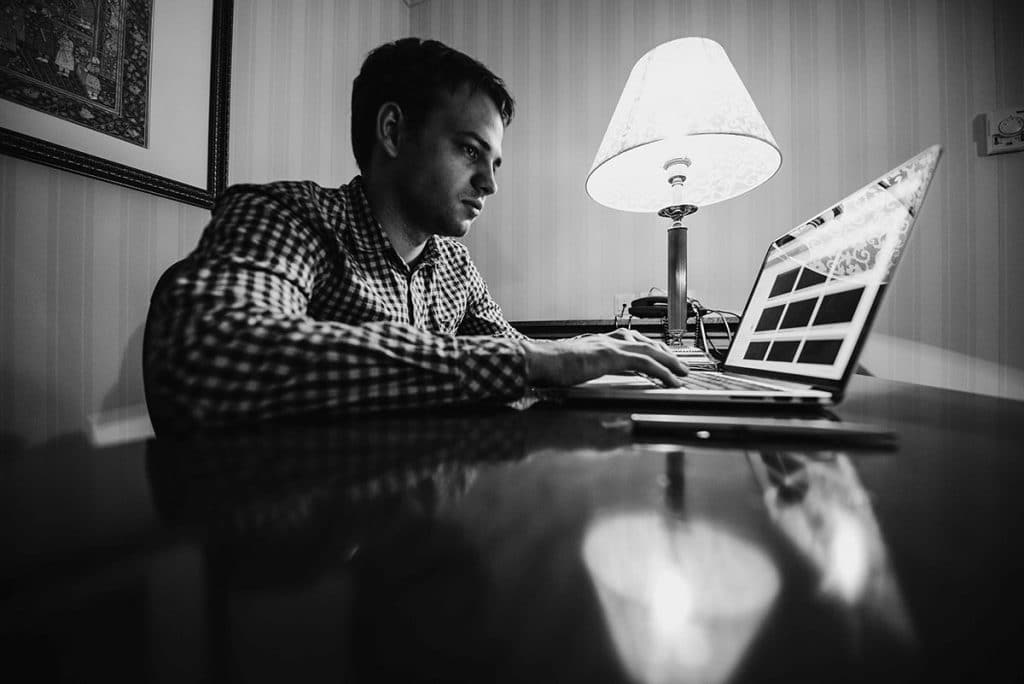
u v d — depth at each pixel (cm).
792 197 136
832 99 133
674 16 148
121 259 91
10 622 9
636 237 150
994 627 9
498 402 39
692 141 107
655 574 11
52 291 82
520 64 163
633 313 123
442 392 36
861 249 43
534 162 161
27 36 78
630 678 8
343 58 152
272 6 127
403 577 11
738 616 9
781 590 10
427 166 69
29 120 78
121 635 9
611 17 155
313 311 64
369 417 34
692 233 144
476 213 74
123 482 19
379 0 167
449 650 8
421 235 77
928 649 8
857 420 32
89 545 13
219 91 108
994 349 118
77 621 9
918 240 124
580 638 9
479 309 107
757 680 7
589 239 155
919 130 125
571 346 42
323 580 11
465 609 10
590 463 21
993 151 118
